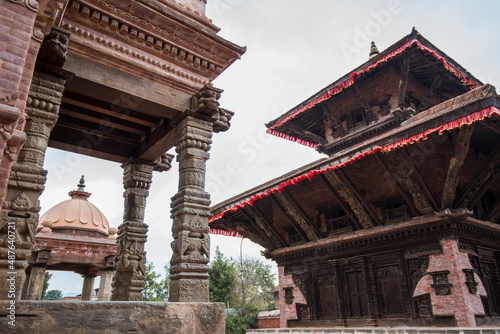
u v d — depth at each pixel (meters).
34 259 10.91
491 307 12.62
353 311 14.37
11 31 3.84
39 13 4.39
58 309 3.81
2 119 3.47
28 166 4.70
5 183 3.66
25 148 4.80
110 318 4.15
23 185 4.56
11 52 3.78
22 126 3.98
